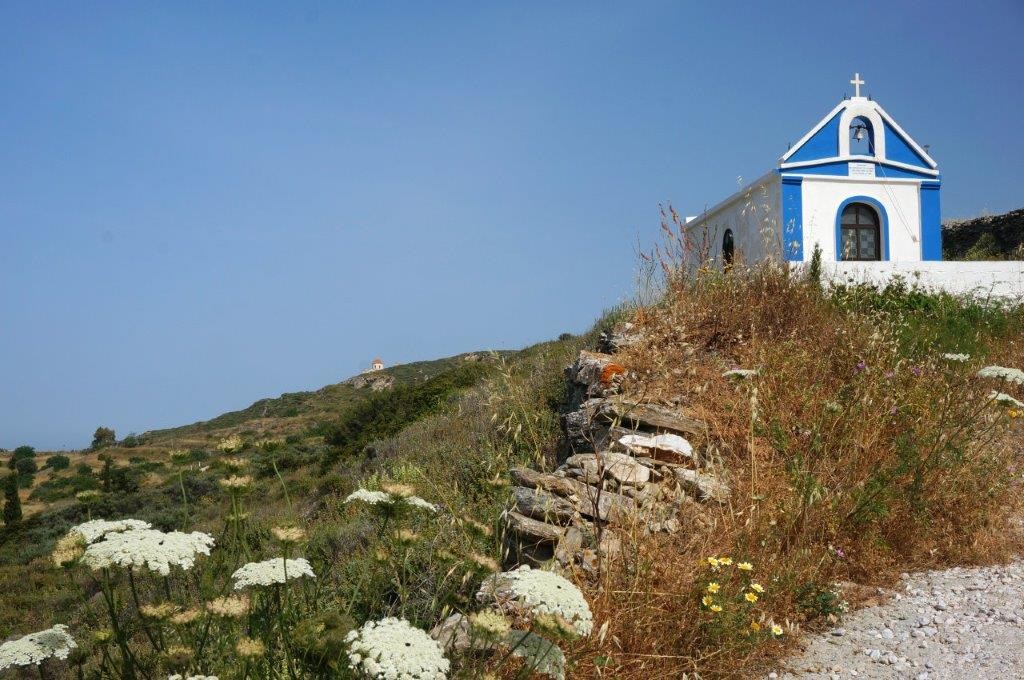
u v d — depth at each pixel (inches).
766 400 281.9
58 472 1569.9
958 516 226.4
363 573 163.6
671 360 346.3
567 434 325.4
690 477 225.1
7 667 101.9
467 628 135.0
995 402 271.4
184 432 1903.3
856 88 805.2
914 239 797.9
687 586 167.0
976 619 177.3
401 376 2445.9
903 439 244.5
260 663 110.9
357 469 561.9
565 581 113.3
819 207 784.3
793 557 187.8
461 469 345.4
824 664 160.4
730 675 154.7
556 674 115.9
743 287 438.6
